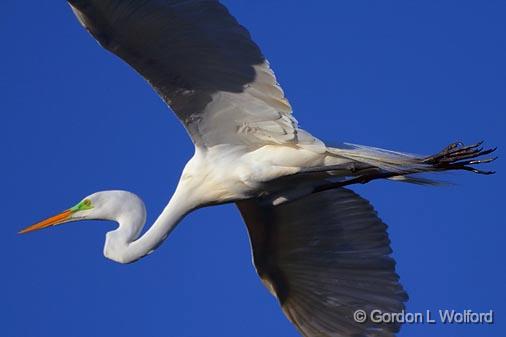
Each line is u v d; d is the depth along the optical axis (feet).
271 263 46.01
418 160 39.06
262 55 37.29
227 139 40.83
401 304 45.03
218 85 38.52
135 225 42.50
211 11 35.94
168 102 39.04
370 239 45.29
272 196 41.57
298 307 46.52
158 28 36.11
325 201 44.70
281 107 39.06
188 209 41.81
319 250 45.70
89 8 35.27
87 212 43.24
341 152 39.58
